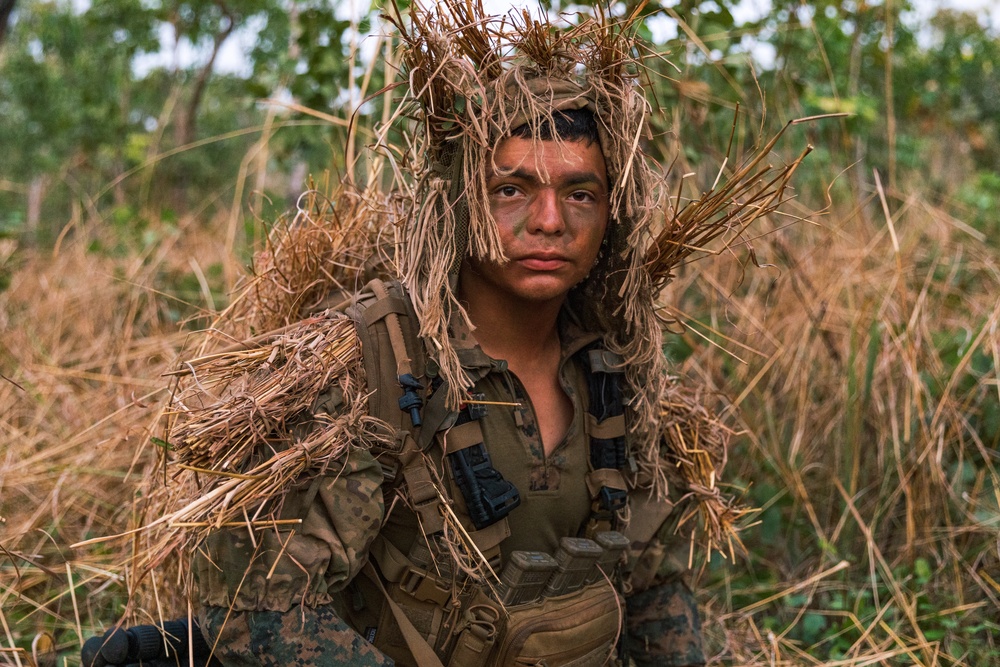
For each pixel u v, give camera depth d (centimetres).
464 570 136
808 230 326
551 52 138
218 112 933
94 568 214
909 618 225
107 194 736
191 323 318
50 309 346
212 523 124
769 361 267
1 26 411
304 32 329
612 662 160
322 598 129
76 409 286
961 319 309
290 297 174
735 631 233
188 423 134
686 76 289
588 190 135
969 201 439
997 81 719
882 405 270
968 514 248
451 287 137
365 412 133
